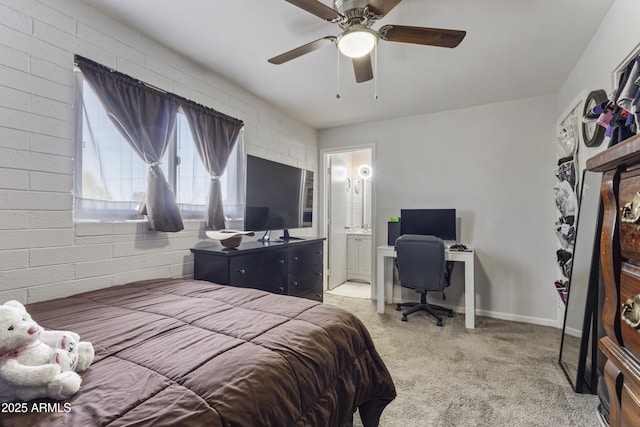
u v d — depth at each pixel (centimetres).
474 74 266
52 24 163
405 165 380
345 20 162
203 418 70
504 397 178
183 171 240
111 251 190
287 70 261
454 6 179
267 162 285
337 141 427
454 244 335
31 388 70
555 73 262
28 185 154
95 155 183
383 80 279
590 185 203
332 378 114
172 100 222
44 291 159
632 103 133
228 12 186
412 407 168
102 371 85
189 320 124
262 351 99
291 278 281
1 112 145
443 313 341
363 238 511
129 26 200
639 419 63
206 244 254
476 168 341
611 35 179
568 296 218
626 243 71
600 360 177
